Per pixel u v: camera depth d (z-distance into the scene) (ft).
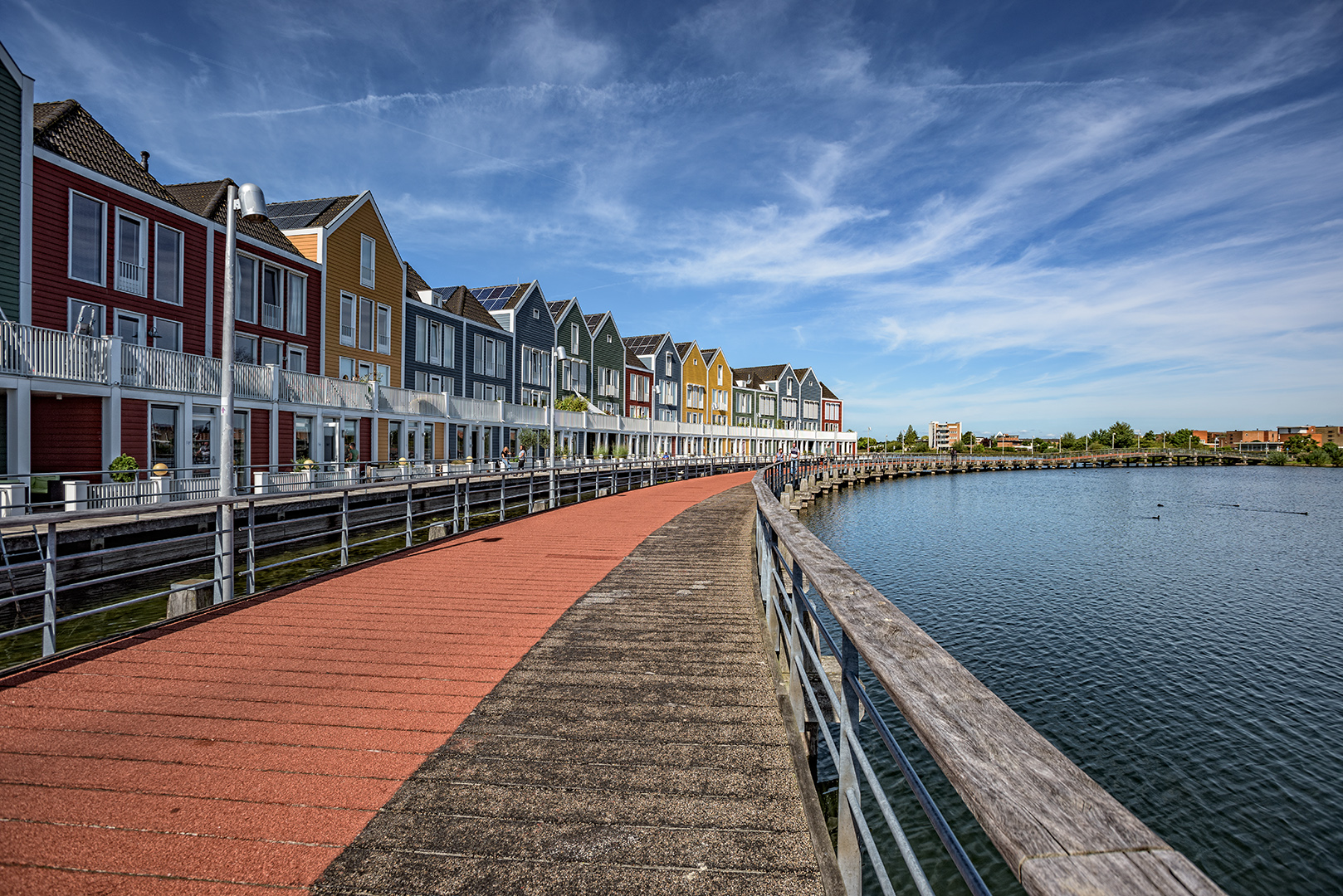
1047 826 3.01
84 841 9.20
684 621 20.85
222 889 8.21
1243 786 25.38
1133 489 185.78
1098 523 104.99
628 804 10.12
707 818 9.75
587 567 30.12
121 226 58.59
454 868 8.60
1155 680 35.12
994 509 126.82
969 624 44.83
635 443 156.97
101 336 51.08
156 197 61.26
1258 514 123.44
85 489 41.50
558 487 61.72
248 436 63.62
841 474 175.63
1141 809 24.02
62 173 53.72
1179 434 506.48
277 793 10.46
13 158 50.19
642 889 8.18
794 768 11.17
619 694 14.62
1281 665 37.78
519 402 127.03
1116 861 2.68
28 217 51.03
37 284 51.90
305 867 8.64
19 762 11.48
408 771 11.18
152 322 60.95
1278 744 28.40
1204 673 36.22
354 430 78.23
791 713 13.01
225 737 12.51
